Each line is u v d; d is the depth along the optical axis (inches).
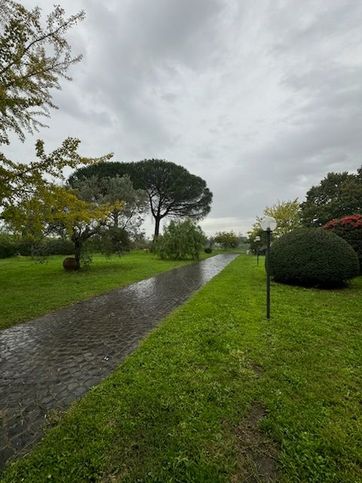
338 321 185.2
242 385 104.5
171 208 1510.8
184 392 99.7
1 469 68.5
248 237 1449.3
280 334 159.2
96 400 96.0
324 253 308.0
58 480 63.9
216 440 76.4
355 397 97.0
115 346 153.4
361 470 66.6
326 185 1019.3
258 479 64.6
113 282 374.0
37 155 258.7
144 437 77.2
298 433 78.4
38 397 102.9
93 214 441.1
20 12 219.0
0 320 201.0
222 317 192.9
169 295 295.7
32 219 283.3
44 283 363.9
